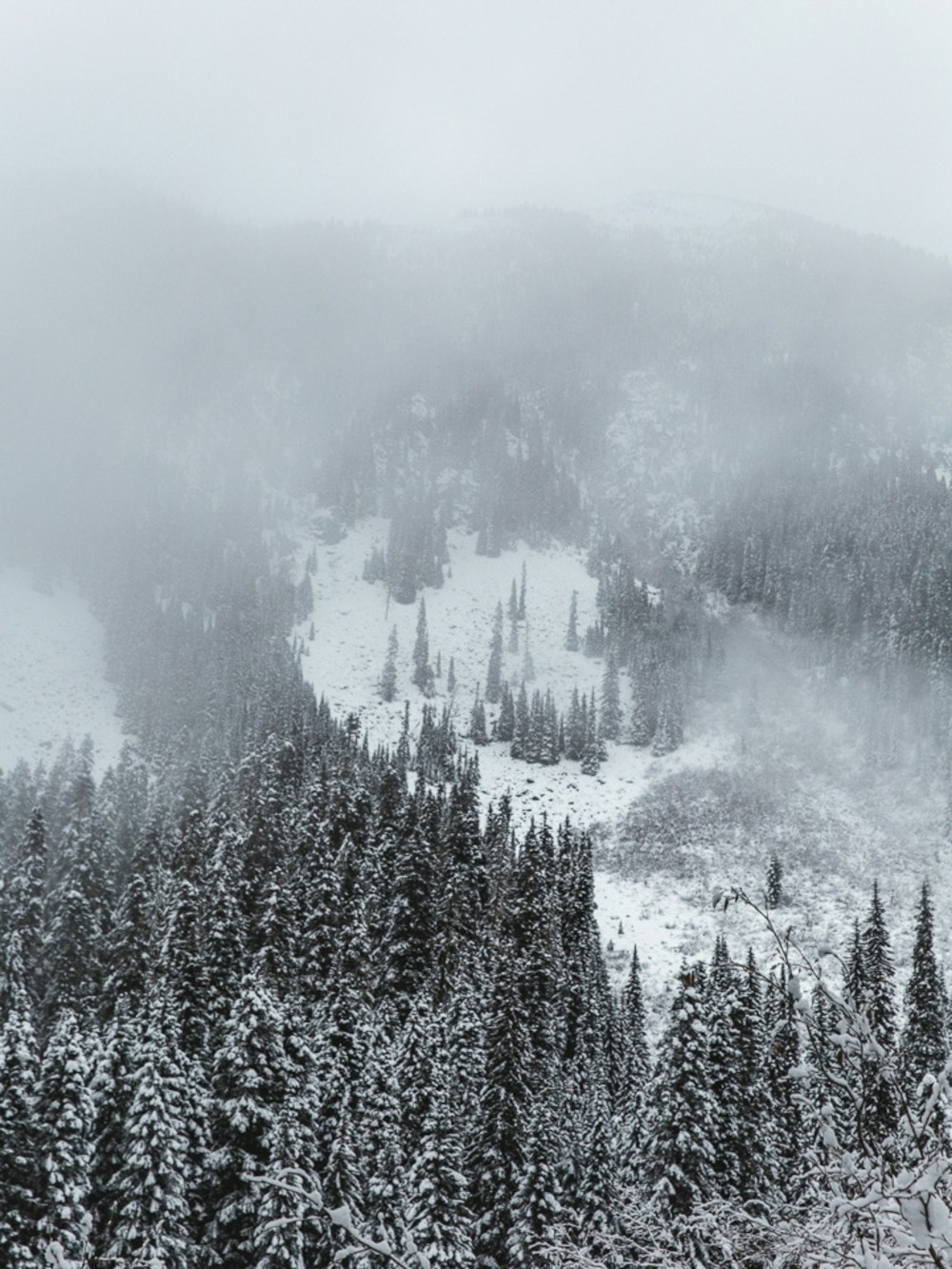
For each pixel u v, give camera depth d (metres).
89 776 61.84
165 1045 28.98
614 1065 51.75
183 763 97.06
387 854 64.75
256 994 31.22
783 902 87.44
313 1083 31.72
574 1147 31.53
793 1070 3.66
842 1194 3.69
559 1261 6.11
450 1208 27.67
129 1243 25.31
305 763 87.50
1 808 66.31
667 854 103.06
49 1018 42.91
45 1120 25.05
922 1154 3.38
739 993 36.31
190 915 40.16
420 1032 34.31
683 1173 29.08
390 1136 30.03
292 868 57.94
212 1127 29.89
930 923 40.59
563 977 53.34
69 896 45.50
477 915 62.28
